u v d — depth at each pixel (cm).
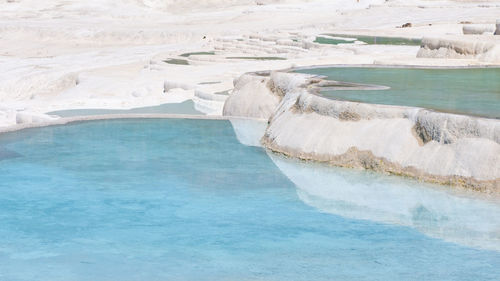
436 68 1742
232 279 666
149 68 3447
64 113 1966
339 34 4481
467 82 1450
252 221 836
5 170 1065
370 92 1296
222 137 1301
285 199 922
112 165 1091
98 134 1315
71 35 6462
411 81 1470
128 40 6291
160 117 1488
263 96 1526
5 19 7412
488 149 938
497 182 917
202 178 1021
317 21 6481
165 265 702
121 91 2750
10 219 845
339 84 1399
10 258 722
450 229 798
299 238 775
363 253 731
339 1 7994
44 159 1127
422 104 1142
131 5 8200
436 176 977
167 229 809
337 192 950
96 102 2097
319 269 688
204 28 6488
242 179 1017
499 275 669
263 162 1116
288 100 1309
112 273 682
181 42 6125
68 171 1057
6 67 4806
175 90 2358
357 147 1087
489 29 2770
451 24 4741
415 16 6159
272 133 1244
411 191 945
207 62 3362
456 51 1953
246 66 2841
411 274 673
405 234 787
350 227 812
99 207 891
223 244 759
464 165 953
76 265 702
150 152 1174
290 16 6950
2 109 2139
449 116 1001
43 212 871
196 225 822
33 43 6400
